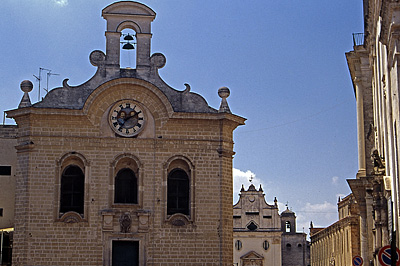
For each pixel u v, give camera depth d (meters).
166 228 47.84
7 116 48.66
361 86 51.06
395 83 29.39
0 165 56.94
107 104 48.88
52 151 47.69
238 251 103.00
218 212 48.59
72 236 46.84
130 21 50.75
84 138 48.06
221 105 50.19
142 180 48.22
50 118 48.00
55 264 46.38
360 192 47.94
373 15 42.16
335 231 92.00
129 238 47.41
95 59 49.81
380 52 39.75
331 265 95.06
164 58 50.69
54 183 47.31
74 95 49.00
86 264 46.69
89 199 47.41
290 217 128.12
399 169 29.47
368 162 50.16
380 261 24.84
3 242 52.75
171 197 48.84
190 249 47.81
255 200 105.62
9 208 56.50
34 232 46.59
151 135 48.97
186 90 50.44
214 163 49.22
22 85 48.97
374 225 42.50
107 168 48.00
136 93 49.28
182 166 49.34
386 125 37.16
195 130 49.38
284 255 123.00
